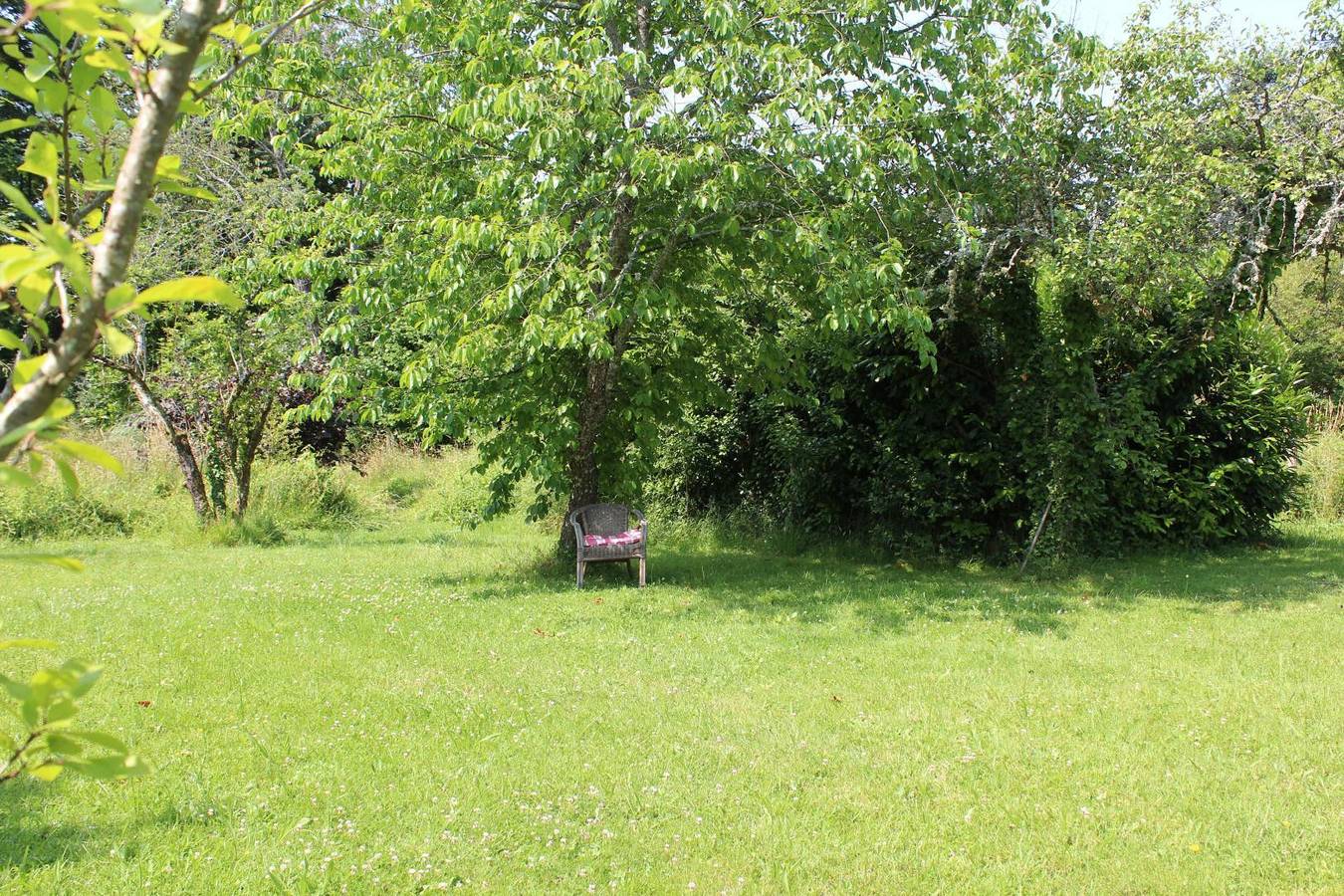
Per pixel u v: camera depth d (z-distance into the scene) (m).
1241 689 6.04
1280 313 21.31
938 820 4.32
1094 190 9.16
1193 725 5.43
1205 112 8.99
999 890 3.72
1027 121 8.78
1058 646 7.24
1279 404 11.65
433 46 9.07
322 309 13.04
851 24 8.73
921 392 11.54
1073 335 9.62
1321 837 4.07
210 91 1.48
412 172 9.47
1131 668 6.61
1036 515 10.76
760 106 8.80
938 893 3.71
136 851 3.93
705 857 4.00
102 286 1.17
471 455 18.33
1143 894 3.71
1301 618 7.93
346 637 7.51
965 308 10.38
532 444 9.82
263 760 4.91
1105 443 9.73
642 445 10.61
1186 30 8.96
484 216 8.88
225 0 1.73
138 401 15.02
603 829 4.20
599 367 10.20
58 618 8.02
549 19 9.15
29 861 3.81
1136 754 5.02
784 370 10.89
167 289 1.13
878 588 9.70
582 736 5.35
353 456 19.20
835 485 12.44
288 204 13.59
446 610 8.59
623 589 9.69
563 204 8.69
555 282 8.59
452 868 3.84
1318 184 8.45
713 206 8.00
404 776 4.76
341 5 8.52
